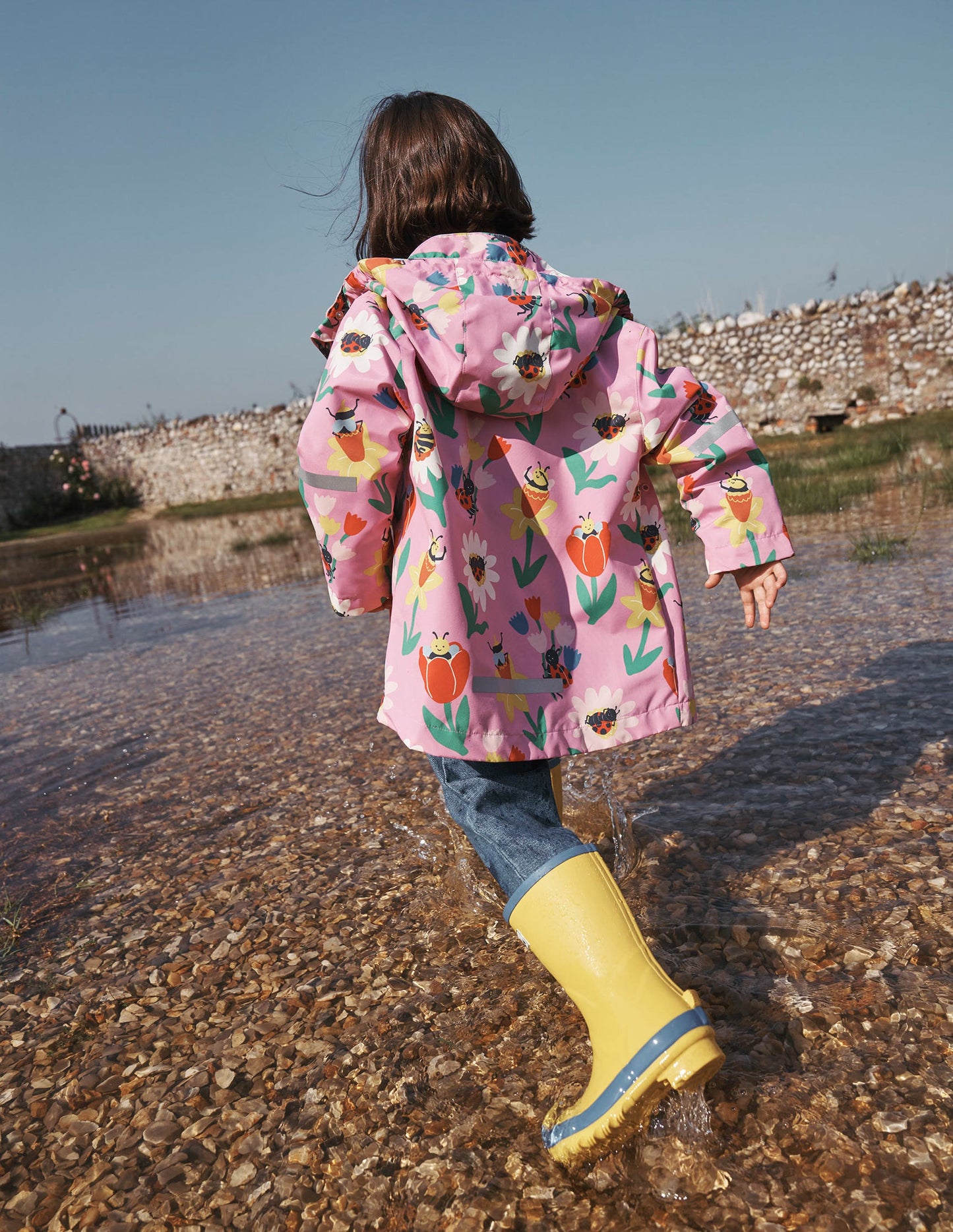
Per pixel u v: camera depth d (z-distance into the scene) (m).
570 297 1.35
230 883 2.17
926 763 2.22
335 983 1.67
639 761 2.55
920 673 2.91
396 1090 1.35
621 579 1.40
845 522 6.83
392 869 2.13
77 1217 1.19
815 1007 1.39
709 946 1.60
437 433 1.31
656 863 1.93
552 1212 1.09
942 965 1.45
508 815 1.32
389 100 1.57
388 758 2.95
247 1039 1.54
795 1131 1.15
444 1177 1.17
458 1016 1.52
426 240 1.44
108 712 4.12
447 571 1.26
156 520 24.89
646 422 1.39
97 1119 1.38
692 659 3.56
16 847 2.58
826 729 2.56
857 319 18.44
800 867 1.82
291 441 26.28
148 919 2.04
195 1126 1.34
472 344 1.27
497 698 1.30
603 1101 1.08
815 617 3.89
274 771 2.97
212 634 5.99
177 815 2.68
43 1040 1.62
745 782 2.29
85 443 29.50
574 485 1.40
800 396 19.14
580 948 1.15
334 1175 1.20
